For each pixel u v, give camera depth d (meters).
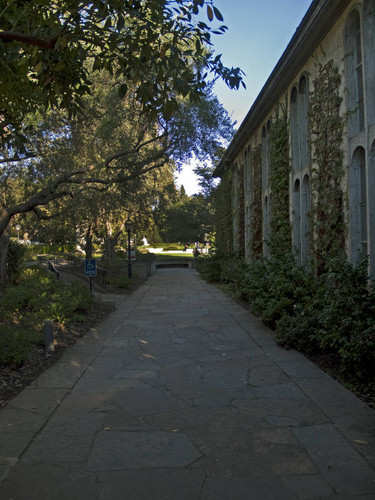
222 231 23.94
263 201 14.55
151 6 4.89
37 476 3.08
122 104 14.36
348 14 7.77
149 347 7.47
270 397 4.77
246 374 5.71
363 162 7.69
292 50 9.78
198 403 4.63
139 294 16.67
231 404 4.58
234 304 13.11
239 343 7.66
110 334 8.66
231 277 17.12
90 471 3.15
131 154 15.19
